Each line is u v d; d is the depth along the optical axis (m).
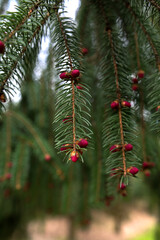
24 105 0.70
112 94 0.39
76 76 0.35
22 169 0.54
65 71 0.36
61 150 0.34
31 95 0.62
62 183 0.64
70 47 0.37
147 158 0.45
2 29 0.34
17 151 0.56
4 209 0.75
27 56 0.39
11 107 0.66
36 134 0.60
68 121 0.34
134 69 0.43
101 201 0.51
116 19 0.43
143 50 0.42
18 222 0.82
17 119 0.63
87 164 0.53
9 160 0.55
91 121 0.46
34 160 0.70
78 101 0.35
